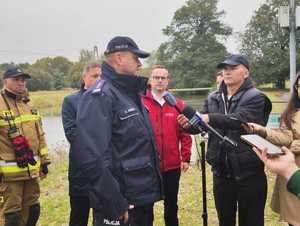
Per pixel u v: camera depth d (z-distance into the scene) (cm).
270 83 4988
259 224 360
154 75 427
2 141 422
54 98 4219
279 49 4931
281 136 319
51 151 1183
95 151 262
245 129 335
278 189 332
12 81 436
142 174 285
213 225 539
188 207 621
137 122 285
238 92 357
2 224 429
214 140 368
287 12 764
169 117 426
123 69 294
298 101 321
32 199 454
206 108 401
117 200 263
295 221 313
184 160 450
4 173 420
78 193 404
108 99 276
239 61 354
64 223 559
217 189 378
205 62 5694
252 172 351
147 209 306
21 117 442
